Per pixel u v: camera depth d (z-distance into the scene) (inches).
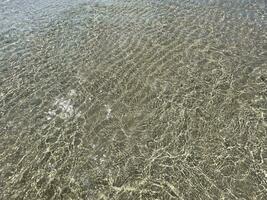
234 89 457.1
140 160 370.6
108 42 577.3
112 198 333.1
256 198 324.5
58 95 466.9
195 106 434.6
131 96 457.4
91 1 748.6
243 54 524.7
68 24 649.6
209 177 347.3
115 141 395.2
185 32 590.2
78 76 500.4
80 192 341.1
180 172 354.3
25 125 422.0
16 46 586.2
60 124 421.7
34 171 364.8
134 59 526.3
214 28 597.9
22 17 698.8
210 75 483.8
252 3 683.4
